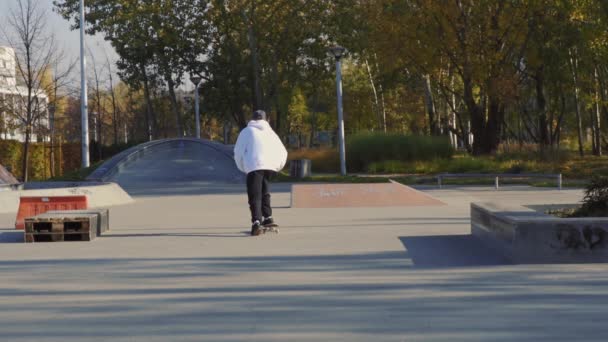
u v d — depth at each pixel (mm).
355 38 51719
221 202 21094
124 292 7230
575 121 64688
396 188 18812
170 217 16234
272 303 6578
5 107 46531
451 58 40750
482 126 43344
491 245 9898
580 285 7234
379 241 10930
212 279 7906
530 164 35875
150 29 53594
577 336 5254
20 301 6855
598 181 10672
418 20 40250
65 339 5398
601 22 34750
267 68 56469
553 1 38219
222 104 58062
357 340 5242
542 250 8688
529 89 53562
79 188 19656
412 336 5328
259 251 10102
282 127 65125
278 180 34062
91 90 58344
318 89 64312
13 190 19359
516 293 6879
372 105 69312
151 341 5297
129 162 36281
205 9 54062
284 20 53375
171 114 69812
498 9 39594
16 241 12172
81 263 9320
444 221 13789
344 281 7660
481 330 5473
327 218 15031
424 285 7363
